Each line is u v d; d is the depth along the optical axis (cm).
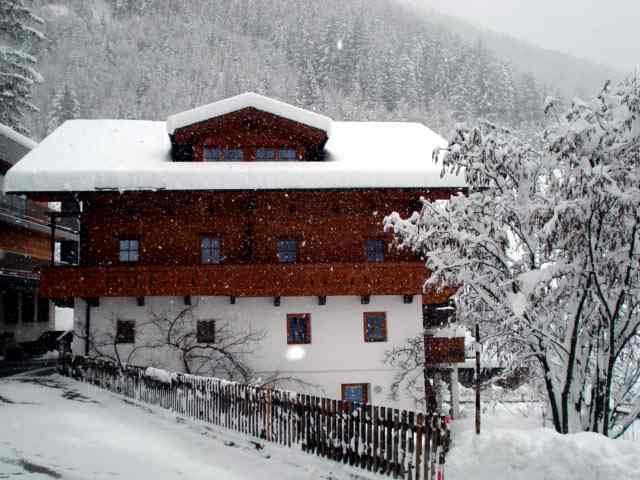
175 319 2253
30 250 3675
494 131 1346
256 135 2480
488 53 12469
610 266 1208
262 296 2253
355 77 10581
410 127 3045
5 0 4106
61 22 14738
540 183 1350
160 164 2327
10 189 2148
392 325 2336
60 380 2212
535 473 835
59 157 2362
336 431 1123
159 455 1155
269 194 2338
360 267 2266
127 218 2322
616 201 1122
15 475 960
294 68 13250
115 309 2261
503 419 1919
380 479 1003
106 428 1374
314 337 2306
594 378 1349
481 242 1305
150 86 11969
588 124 1120
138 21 16750
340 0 18962
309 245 2367
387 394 2305
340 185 2261
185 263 2320
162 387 1675
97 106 10856
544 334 1274
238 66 13262
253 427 1324
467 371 2845
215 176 2230
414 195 2366
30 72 4200
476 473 884
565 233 1181
